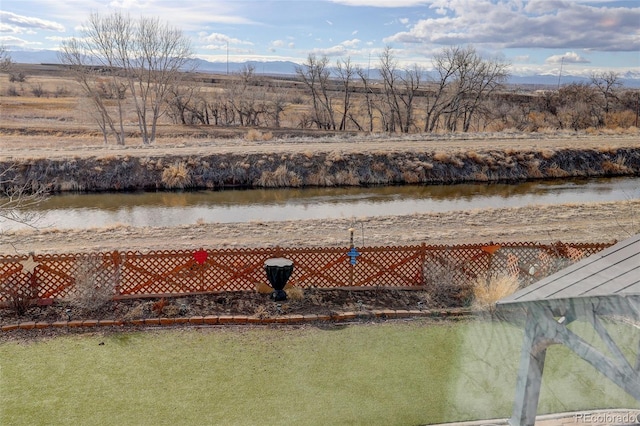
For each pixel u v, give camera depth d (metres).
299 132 52.22
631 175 34.00
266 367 7.82
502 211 20.25
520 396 5.45
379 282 11.03
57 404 6.81
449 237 15.90
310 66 57.44
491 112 57.53
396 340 8.69
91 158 28.14
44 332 8.87
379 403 6.86
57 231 16.64
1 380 7.34
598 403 6.43
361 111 65.75
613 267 5.17
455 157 32.00
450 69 51.59
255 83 70.88
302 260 10.80
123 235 16.17
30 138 43.22
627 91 60.50
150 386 7.27
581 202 23.89
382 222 18.33
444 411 6.62
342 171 30.00
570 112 57.53
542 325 5.14
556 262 11.13
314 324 9.38
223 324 9.33
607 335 4.61
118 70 39.84
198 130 50.78
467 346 8.02
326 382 7.39
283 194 27.20
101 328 9.06
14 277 9.84
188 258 10.38
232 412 6.69
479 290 10.17
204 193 27.16
